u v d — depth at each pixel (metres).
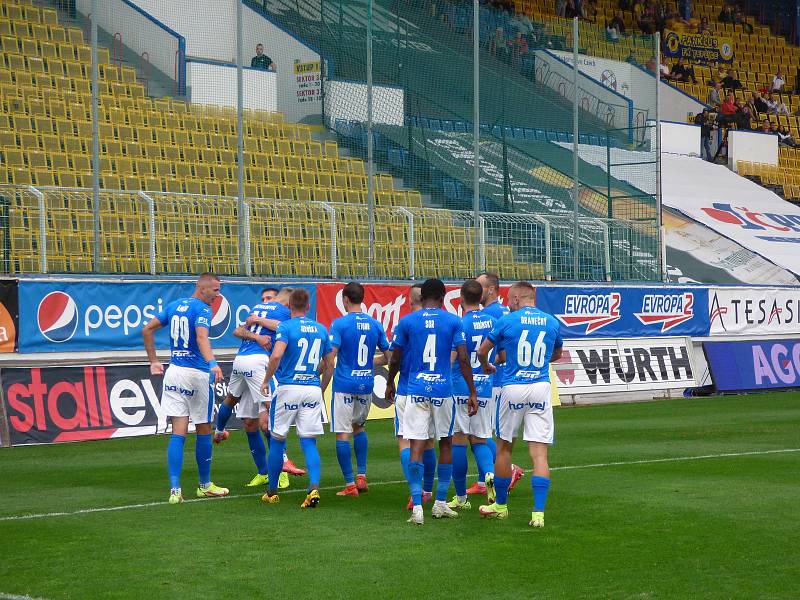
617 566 7.33
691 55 41.56
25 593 6.69
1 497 10.42
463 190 24.47
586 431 16.66
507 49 25.16
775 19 45.59
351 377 10.45
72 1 24.19
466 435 9.88
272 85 25.30
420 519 8.91
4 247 16.56
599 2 39.09
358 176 24.00
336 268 19.66
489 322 10.05
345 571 7.22
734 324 24.91
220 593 6.67
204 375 10.28
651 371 23.23
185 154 22.61
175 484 10.08
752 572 7.14
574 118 22.53
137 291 16.77
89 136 21.69
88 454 14.04
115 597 6.59
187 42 25.00
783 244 30.44
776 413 19.66
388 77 24.53
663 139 36.41
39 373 15.45
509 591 6.68
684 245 29.17
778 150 39.03
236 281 17.86
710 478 11.48
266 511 9.62
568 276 22.66
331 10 24.98
